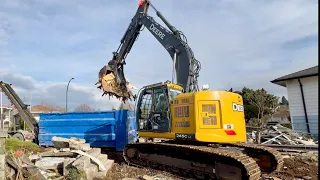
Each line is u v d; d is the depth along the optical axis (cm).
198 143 759
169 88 823
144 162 868
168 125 793
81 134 1164
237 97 768
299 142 1420
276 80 1927
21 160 613
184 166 749
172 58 984
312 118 1728
